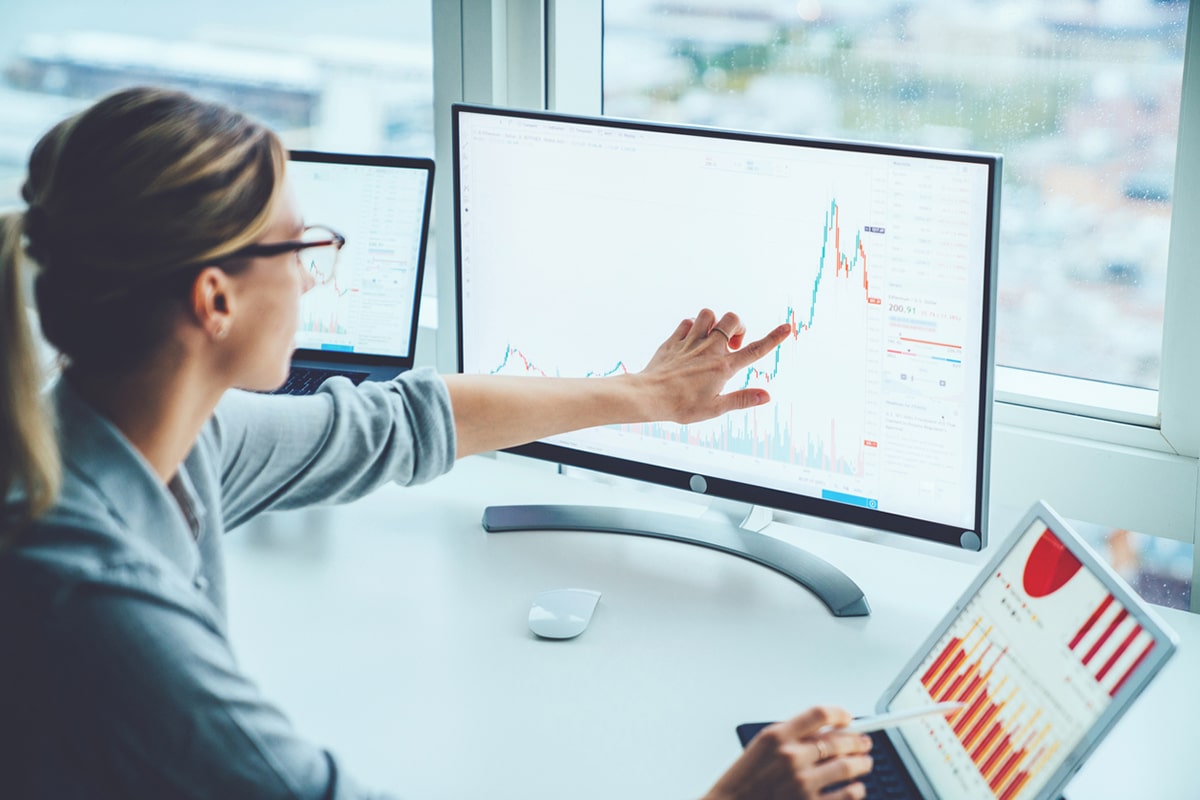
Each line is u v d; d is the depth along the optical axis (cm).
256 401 113
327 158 166
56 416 83
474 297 146
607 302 138
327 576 132
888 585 134
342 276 168
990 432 119
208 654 79
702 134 127
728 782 86
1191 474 138
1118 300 147
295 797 80
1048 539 101
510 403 127
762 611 127
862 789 87
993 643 101
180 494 95
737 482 136
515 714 108
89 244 79
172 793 78
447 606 127
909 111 156
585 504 153
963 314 117
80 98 231
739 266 129
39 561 75
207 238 81
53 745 76
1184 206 134
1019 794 91
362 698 110
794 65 163
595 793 98
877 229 120
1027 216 150
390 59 196
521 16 173
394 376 166
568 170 136
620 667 116
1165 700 113
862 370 125
